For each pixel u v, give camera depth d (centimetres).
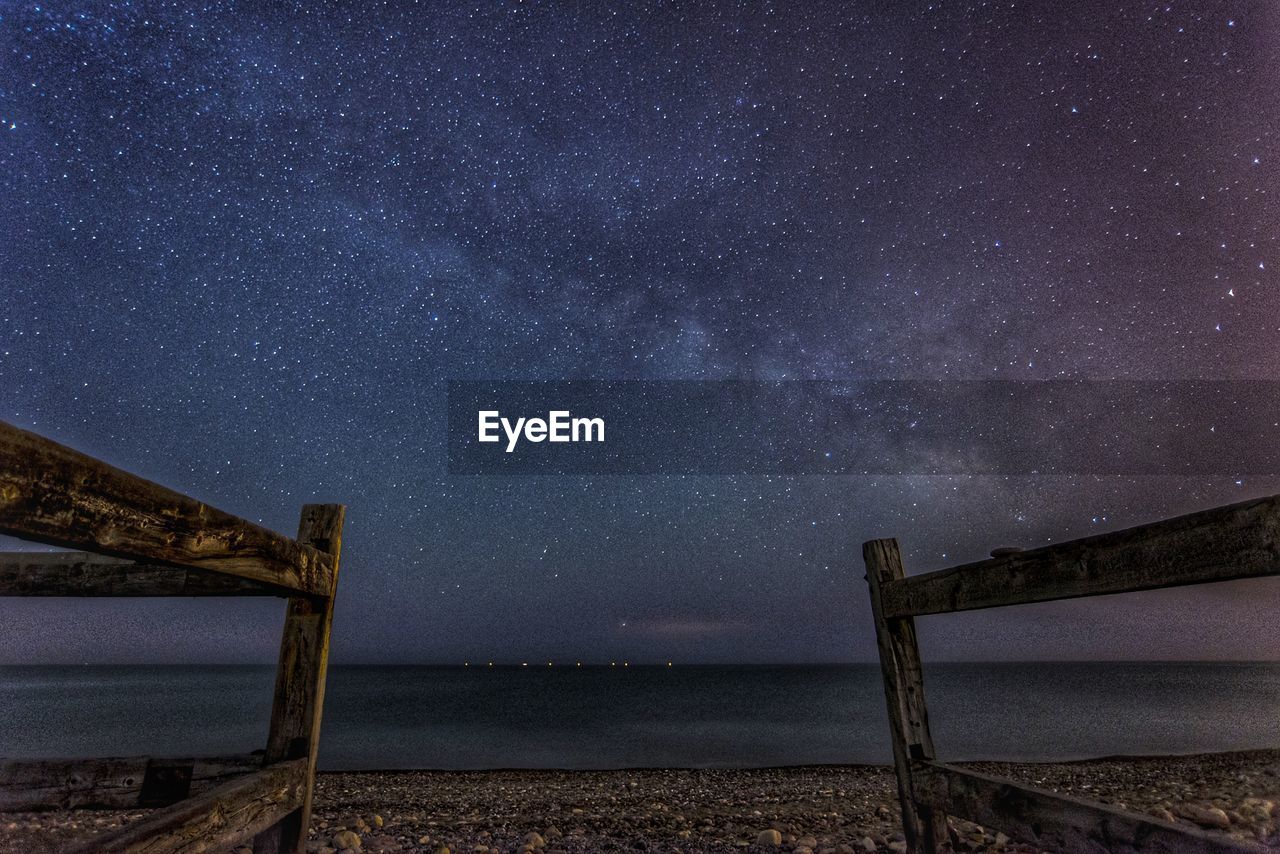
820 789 986
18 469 132
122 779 307
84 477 153
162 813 203
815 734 2420
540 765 1639
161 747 1814
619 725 2825
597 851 573
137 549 175
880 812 750
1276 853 163
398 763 1675
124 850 173
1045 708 3300
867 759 1702
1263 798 733
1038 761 1215
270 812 272
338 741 2167
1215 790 822
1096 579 227
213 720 2747
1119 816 212
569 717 3309
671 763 1656
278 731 314
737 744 2084
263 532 258
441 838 623
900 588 355
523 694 5716
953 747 1766
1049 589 249
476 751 1930
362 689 6562
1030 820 255
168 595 317
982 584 287
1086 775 1006
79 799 304
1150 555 206
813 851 553
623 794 960
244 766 308
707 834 652
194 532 206
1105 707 3344
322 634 332
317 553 321
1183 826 194
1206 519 188
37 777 305
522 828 680
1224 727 2283
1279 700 3791
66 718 2847
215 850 224
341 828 648
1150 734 2058
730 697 5234
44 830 613
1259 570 169
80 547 152
